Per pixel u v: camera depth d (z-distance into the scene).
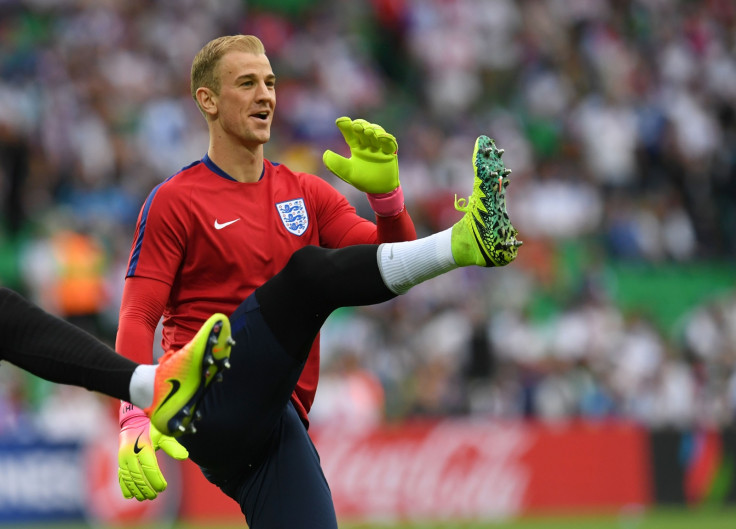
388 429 38.16
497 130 60.97
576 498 39.66
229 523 36.34
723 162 64.19
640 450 40.47
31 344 12.59
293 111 57.28
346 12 64.69
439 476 38.44
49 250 42.97
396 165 15.08
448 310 46.56
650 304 55.28
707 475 41.03
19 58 52.09
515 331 47.22
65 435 35.78
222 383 14.02
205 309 15.12
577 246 55.50
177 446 13.27
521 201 56.38
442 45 64.62
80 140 49.59
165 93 54.22
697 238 60.06
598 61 66.38
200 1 59.22
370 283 13.37
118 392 12.38
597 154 61.12
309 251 13.80
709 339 51.16
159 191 15.06
